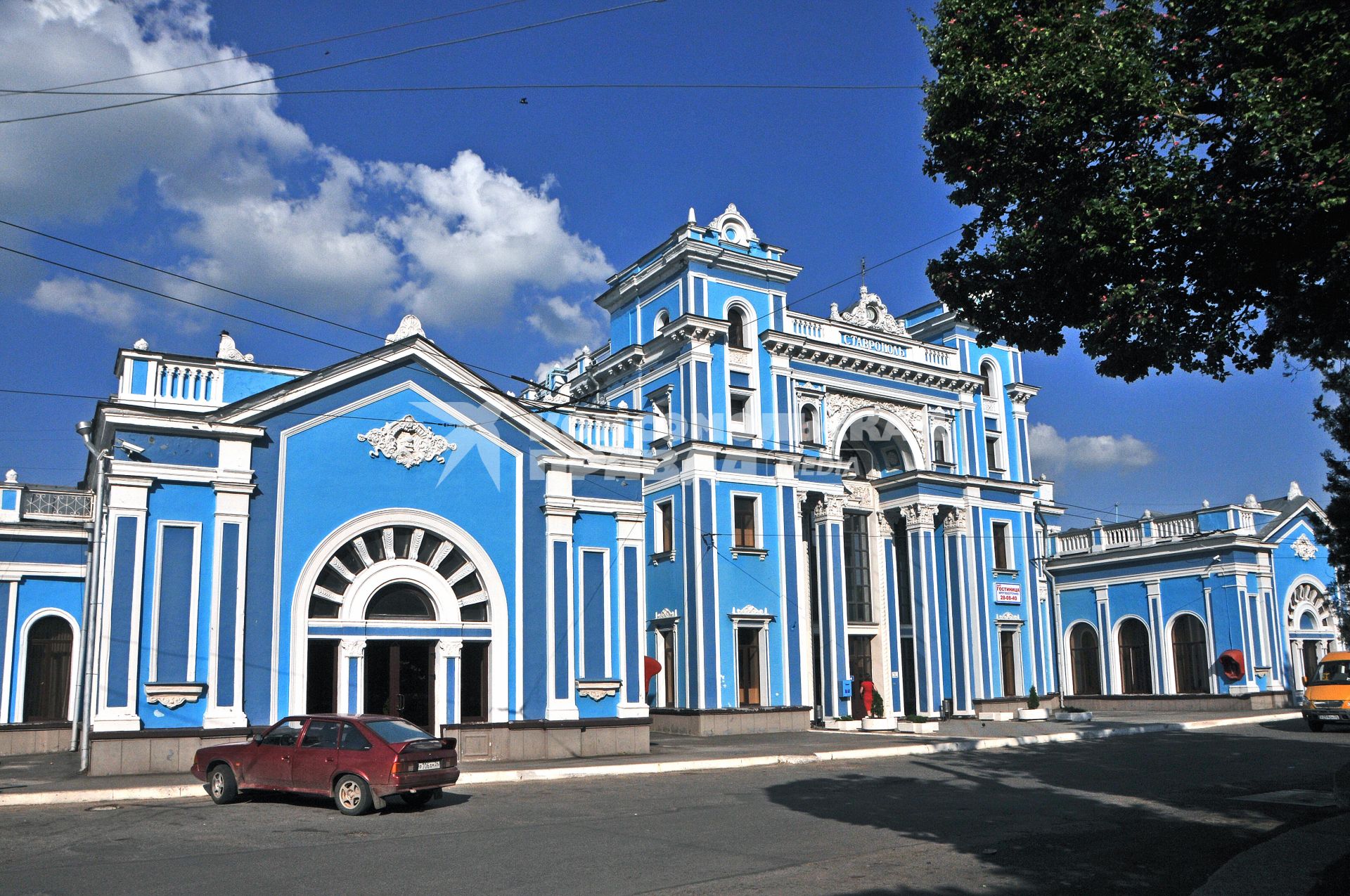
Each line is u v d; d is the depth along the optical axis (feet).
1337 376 59.26
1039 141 31.86
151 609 61.16
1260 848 33.96
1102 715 119.14
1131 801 47.65
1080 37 31.09
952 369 120.88
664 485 104.32
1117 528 134.00
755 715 97.71
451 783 47.16
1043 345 36.09
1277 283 29.96
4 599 81.00
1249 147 28.32
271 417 66.69
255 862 34.09
